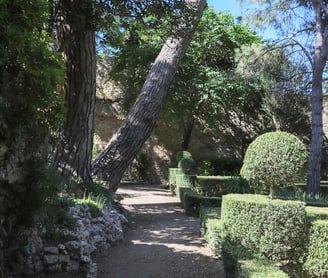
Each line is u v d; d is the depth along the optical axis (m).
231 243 4.30
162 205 10.18
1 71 2.82
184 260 4.95
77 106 6.70
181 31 5.51
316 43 11.86
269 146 4.71
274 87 15.16
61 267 3.96
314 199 8.66
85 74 6.65
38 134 3.34
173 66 8.45
